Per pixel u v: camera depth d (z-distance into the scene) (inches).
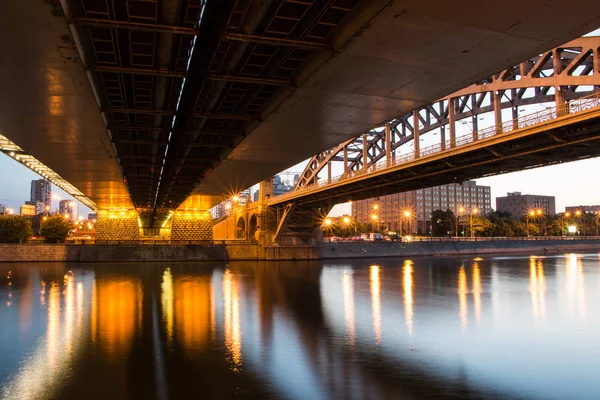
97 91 826.2
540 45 593.9
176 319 951.0
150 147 1359.5
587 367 619.2
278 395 514.9
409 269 2353.6
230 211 4896.7
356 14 535.5
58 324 893.8
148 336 793.6
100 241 3159.5
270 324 901.8
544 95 1390.3
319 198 2699.3
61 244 2795.3
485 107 1600.6
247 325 892.0
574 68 1191.6
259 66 742.5
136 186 2210.9
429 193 7455.7
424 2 481.7
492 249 4106.8
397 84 745.6
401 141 2208.4
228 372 595.2
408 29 547.8
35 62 667.4
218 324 901.2
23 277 1813.5
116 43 650.2
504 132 1400.1
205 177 1865.2
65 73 713.0
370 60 645.3
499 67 673.0
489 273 2091.5
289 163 1544.0
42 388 539.5
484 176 1877.5
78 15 552.7
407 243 3718.0
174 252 2979.8
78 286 1525.6
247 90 858.1
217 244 3122.5
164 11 557.0
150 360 647.8
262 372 595.2
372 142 2546.8
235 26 587.5
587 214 7598.4
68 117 959.6
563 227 5969.5
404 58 638.5
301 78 737.0
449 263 2815.0
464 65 662.5
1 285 1545.3
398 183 2121.1
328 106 870.4
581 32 554.3
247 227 3843.5
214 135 1187.3
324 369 606.9
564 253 4082.2
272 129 1051.9
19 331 830.5
